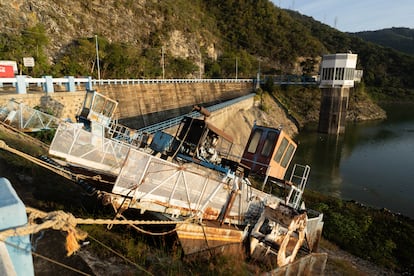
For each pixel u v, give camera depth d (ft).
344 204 79.97
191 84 191.72
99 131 51.08
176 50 234.58
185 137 35.53
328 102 221.05
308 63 313.94
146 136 59.00
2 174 29.78
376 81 432.25
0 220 8.54
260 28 385.91
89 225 25.94
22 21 131.44
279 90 267.18
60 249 21.01
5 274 7.66
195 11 318.04
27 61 95.81
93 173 31.53
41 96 61.98
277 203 39.75
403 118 288.92
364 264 52.75
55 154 31.40
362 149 173.27
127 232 27.81
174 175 28.43
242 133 165.78
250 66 320.29
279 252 33.50
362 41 512.22
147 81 144.36
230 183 34.42
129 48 182.19
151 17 219.00
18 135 43.75
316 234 47.42
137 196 26.22
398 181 119.96
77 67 135.33
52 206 27.20
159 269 23.70
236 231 33.50
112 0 192.03
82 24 165.99
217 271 27.73
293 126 232.73
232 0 399.85
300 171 134.51
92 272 19.71
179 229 27.58
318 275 36.70
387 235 63.98
